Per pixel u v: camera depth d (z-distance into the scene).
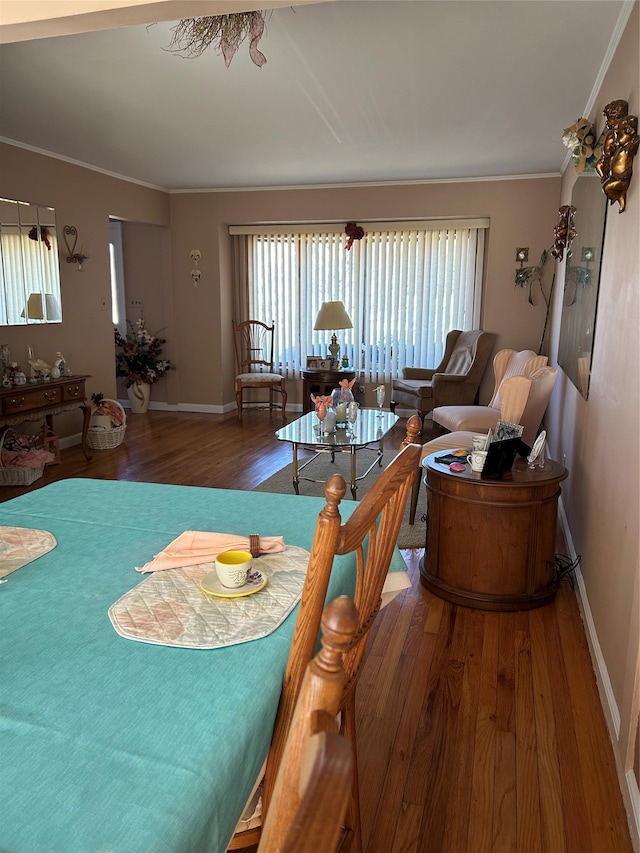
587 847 1.46
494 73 3.18
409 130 4.27
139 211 6.28
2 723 0.81
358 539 0.93
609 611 2.04
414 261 6.61
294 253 6.95
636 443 1.76
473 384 5.84
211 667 0.94
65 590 1.19
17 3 1.92
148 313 7.20
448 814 1.55
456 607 2.63
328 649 0.54
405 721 1.91
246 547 1.33
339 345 6.93
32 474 4.36
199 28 2.58
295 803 0.48
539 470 2.66
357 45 2.82
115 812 0.67
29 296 4.88
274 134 4.38
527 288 6.03
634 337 1.87
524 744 1.81
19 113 3.91
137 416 6.95
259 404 7.37
